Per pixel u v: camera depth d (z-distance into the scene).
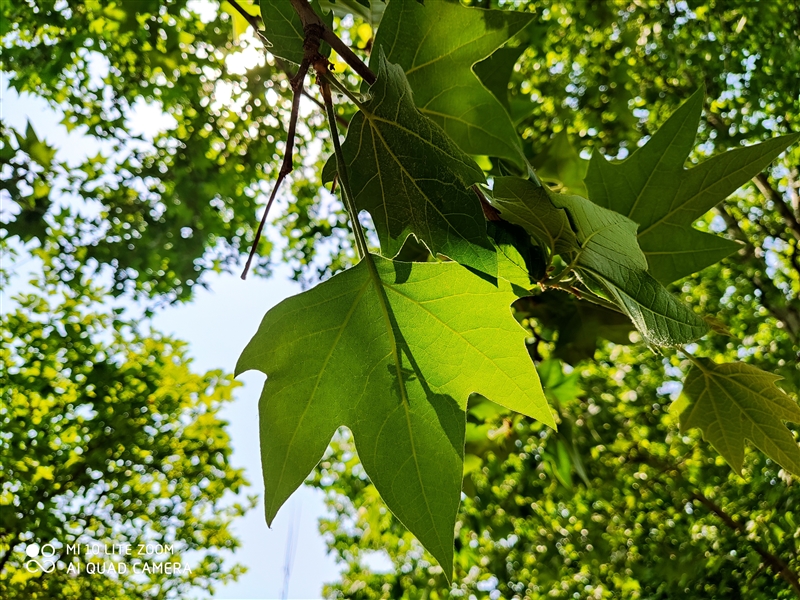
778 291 2.00
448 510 0.29
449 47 0.38
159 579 2.04
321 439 0.30
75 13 1.32
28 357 1.84
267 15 0.34
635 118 1.63
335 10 0.50
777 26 1.40
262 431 0.29
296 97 0.29
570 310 0.69
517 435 0.90
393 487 0.29
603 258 0.33
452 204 0.31
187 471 2.04
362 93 0.32
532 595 2.12
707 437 0.44
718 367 0.42
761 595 1.28
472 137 0.40
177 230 1.66
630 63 1.73
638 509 1.92
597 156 0.41
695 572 1.45
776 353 1.78
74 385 1.89
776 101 1.48
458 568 1.93
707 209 0.40
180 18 1.36
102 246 1.65
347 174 0.31
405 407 0.30
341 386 0.30
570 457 0.88
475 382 0.30
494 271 0.30
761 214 2.24
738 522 1.54
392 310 0.31
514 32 0.38
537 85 1.66
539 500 1.65
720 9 1.48
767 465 1.43
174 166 1.60
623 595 1.91
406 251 0.58
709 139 1.70
